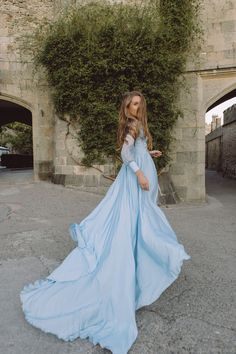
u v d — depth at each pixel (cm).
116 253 242
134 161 260
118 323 220
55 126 956
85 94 859
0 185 932
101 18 837
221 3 870
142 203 260
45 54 883
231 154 1717
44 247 423
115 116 839
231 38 870
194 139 914
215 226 586
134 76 837
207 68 888
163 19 857
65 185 906
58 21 877
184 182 925
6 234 482
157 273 243
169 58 845
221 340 225
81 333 224
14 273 337
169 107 871
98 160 860
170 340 224
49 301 241
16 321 246
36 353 209
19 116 1739
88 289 238
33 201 723
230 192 1142
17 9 1004
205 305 276
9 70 1020
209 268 367
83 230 271
